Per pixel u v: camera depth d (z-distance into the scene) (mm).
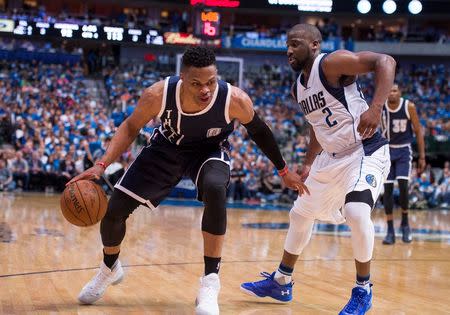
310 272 4965
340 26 30031
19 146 15930
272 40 24719
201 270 4812
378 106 3033
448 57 27078
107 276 3543
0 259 4926
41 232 6887
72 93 20734
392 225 7398
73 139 16266
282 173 3525
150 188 3451
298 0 22188
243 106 3262
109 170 13031
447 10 26188
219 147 3510
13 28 21375
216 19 18688
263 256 5801
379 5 25906
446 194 15938
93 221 3178
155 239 6824
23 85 20500
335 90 3439
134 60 25547
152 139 3553
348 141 3492
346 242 7305
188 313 3352
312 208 3625
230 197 15477
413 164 17672
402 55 26562
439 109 23125
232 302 3748
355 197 3336
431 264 5719
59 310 3320
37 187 14719
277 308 3613
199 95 3074
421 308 3715
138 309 3422
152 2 26703
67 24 21484
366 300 3371
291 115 21547
